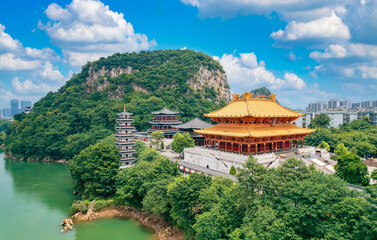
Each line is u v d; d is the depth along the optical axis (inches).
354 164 2925.7
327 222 1592.0
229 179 2432.3
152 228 2979.8
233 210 1996.8
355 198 1589.6
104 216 3314.5
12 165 6397.6
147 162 3634.4
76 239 2785.4
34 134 7406.5
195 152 4160.9
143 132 7495.1
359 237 1444.4
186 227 2453.2
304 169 1931.6
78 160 3742.6
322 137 5280.5
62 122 7691.9
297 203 1720.0
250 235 1563.7
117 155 3848.4
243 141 3467.0
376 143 5315.0
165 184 2847.0
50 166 6235.2
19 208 3604.8
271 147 3811.5
